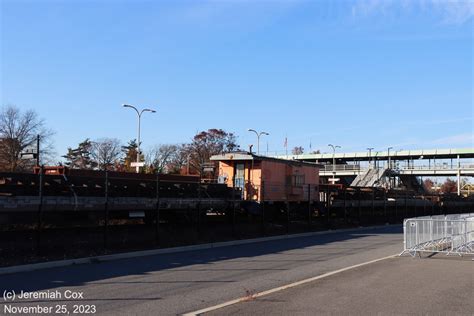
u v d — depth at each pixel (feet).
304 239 83.71
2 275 41.52
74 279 39.27
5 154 211.82
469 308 28.40
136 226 71.87
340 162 410.93
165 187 77.20
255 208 92.94
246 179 100.12
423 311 27.55
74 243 57.11
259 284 37.06
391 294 32.45
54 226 63.10
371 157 393.50
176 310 27.96
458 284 36.52
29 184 57.67
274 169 103.45
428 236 60.39
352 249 65.31
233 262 50.93
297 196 110.42
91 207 62.64
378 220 143.23
